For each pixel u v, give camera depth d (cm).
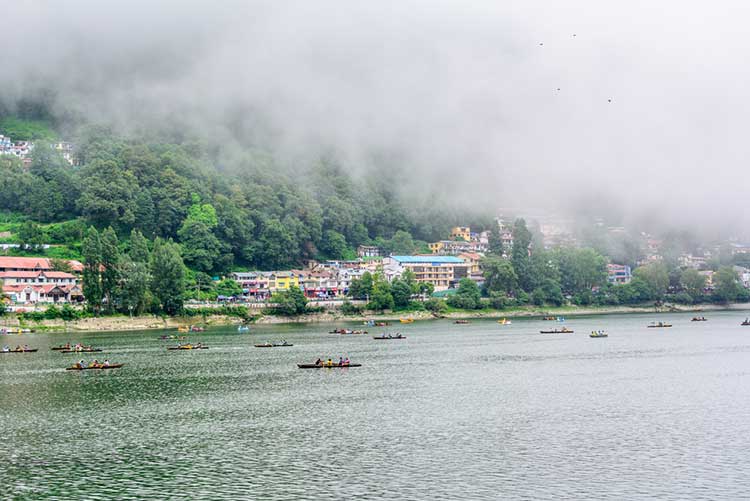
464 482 7812
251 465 8500
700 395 12850
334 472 8200
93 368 16475
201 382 14450
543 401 12281
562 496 7381
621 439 9600
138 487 7738
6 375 15450
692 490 7550
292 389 13600
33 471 8338
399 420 10806
